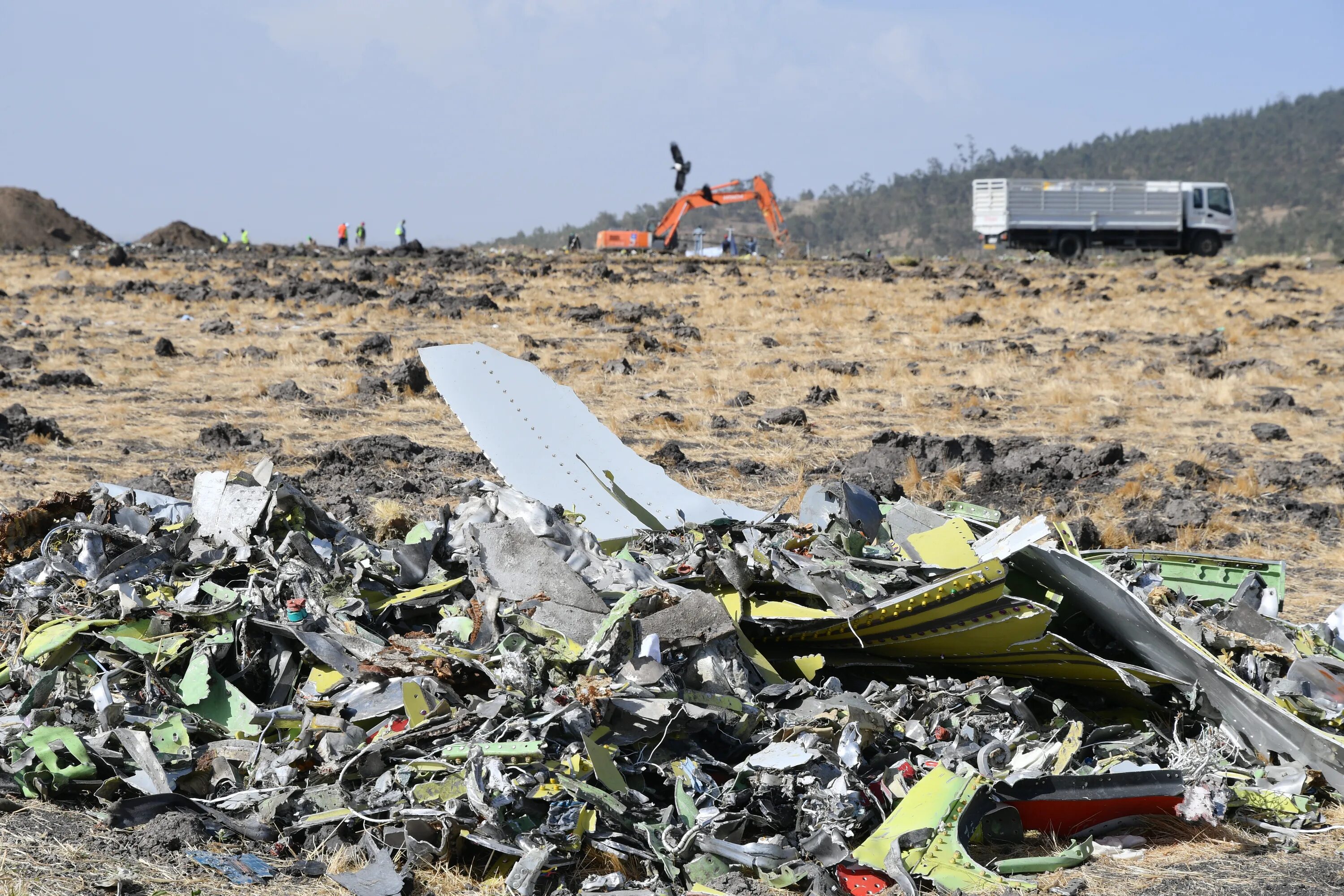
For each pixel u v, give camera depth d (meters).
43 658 15.93
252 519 18.56
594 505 22.84
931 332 82.06
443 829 12.96
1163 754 17.11
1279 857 14.48
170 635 16.50
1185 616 19.61
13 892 11.17
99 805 13.61
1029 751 16.19
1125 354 72.12
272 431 44.50
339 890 12.22
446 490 34.84
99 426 44.00
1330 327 87.50
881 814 14.30
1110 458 42.16
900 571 18.22
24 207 198.88
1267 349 76.00
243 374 57.62
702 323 84.12
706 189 193.50
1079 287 113.06
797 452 43.59
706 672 16.20
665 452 40.72
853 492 21.91
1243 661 18.42
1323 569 30.73
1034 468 40.31
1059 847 14.62
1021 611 17.16
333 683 15.63
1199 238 180.88
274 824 13.39
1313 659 17.92
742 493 36.72
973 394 57.50
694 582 18.55
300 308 85.88
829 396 54.97
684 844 13.10
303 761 14.38
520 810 13.13
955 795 14.02
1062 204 179.88
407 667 15.12
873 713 15.44
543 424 23.95
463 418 23.27
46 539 18.73
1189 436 49.19
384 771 14.03
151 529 19.61
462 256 149.62
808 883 12.98
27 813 13.07
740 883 12.83
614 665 15.66
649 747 14.73
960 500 37.25
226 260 136.62
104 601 17.14
